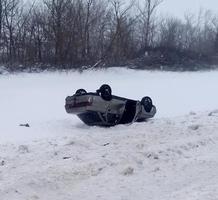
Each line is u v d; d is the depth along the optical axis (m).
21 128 13.15
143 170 7.97
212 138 10.60
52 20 36.69
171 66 40.97
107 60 37.81
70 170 7.69
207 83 29.67
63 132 12.62
